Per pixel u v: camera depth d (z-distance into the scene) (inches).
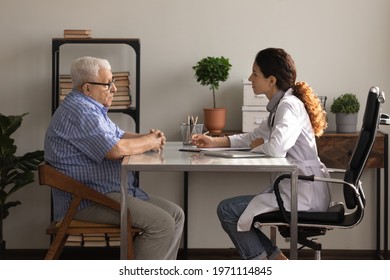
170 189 209.9
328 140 192.7
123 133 166.4
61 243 149.9
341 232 210.1
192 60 204.7
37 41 203.8
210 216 209.8
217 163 137.0
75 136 149.4
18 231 209.6
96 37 203.8
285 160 142.3
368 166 195.0
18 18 203.3
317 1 203.2
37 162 195.9
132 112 194.4
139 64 193.3
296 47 204.1
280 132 146.3
